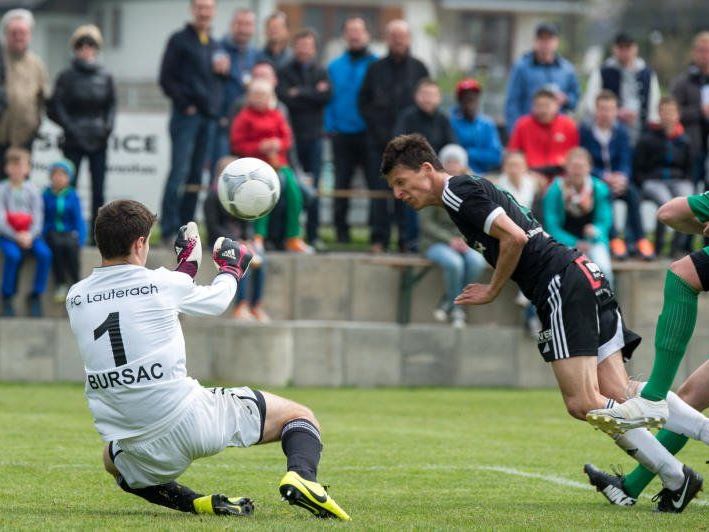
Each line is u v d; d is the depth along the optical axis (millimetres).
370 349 50625
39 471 27516
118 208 20297
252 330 48906
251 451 32531
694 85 55531
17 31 51719
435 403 45219
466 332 51469
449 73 147375
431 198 23250
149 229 20547
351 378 50406
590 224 49562
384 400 45781
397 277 53469
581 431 37625
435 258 51281
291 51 58531
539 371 52000
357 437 35188
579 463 30641
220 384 48312
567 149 52906
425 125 51969
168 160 58688
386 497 24703
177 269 21156
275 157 50219
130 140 58656
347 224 57250
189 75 51656
